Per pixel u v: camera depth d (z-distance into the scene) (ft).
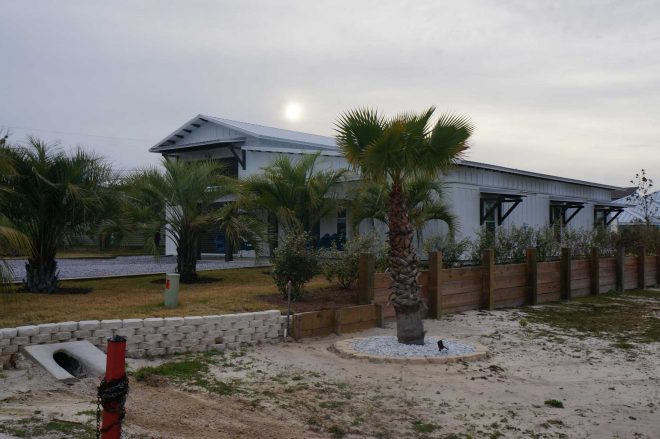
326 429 18.95
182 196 44.42
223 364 26.40
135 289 40.81
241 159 78.48
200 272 52.39
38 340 24.59
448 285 42.04
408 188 51.75
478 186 66.80
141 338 26.91
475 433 19.08
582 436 19.16
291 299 37.42
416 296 30.22
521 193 70.54
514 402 22.38
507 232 61.98
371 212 55.11
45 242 38.11
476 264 53.72
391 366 26.96
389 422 19.81
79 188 37.01
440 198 57.93
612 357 30.22
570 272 53.83
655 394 23.95
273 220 56.70
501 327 37.91
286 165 54.13
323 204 55.83
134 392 21.39
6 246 28.58
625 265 62.54
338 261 41.01
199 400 21.16
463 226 64.08
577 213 88.33
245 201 48.37
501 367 27.45
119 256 84.74
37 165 36.45
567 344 33.17
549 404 22.24
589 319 42.09
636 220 98.94
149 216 44.19
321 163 64.13
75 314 29.37
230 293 39.17
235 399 21.54
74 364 24.27
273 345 30.68
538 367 27.84
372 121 28.89
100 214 39.50
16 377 21.76
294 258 37.22
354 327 34.55
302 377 24.82
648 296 57.41
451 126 28.71
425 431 19.12
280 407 20.88
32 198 37.14
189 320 28.27
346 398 22.21
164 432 17.44
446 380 24.99
